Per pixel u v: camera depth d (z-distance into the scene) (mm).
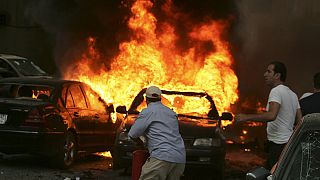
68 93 10062
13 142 9109
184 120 9609
